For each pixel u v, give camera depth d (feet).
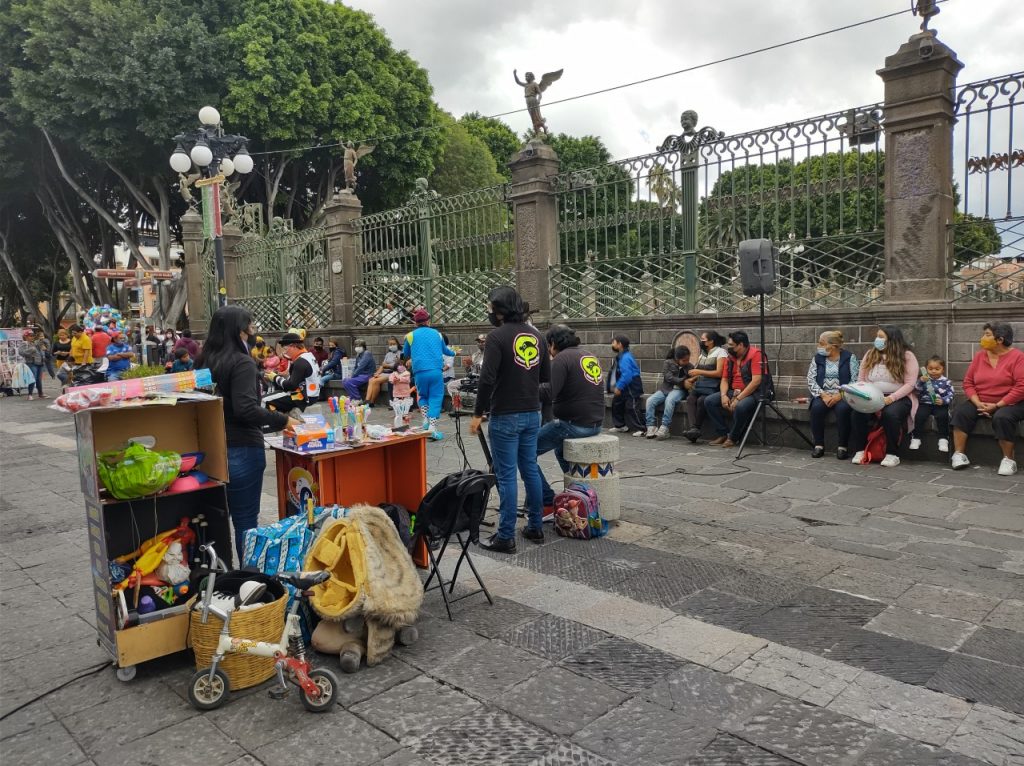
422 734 9.43
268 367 40.68
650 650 11.44
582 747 9.02
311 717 9.93
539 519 17.01
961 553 15.16
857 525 17.28
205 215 33.65
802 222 27.53
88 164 75.41
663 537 16.90
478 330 38.11
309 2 70.18
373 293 44.29
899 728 9.18
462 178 89.45
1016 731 9.04
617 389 30.17
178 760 9.05
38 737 9.68
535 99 34.32
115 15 62.39
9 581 15.65
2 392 62.69
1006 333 21.08
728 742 9.02
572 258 34.83
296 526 12.36
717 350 27.66
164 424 12.23
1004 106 22.71
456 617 12.90
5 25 64.03
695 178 29.48
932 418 23.13
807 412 25.45
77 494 23.67
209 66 65.21
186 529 12.06
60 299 123.34
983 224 23.36
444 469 25.11
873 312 24.77
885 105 24.18
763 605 13.00
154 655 11.12
